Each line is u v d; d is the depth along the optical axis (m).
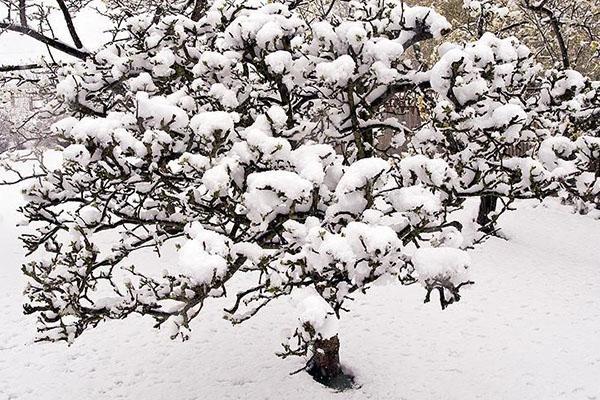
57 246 4.60
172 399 6.46
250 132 4.04
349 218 4.23
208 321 8.30
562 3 13.70
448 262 3.80
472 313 9.07
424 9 5.29
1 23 8.30
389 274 3.94
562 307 9.42
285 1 7.57
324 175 4.11
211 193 3.75
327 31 4.82
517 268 11.40
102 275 4.68
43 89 8.99
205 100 4.96
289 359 7.38
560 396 6.77
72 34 8.56
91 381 6.75
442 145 5.62
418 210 4.18
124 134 3.99
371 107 5.52
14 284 9.04
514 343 8.11
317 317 3.39
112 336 7.78
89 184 4.74
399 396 6.69
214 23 5.54
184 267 3.33
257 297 4.39
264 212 3.85
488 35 5.04
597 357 7.69
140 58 5.67
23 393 6.47
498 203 18.30
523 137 5.79
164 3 8.45
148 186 4.81
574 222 16.89
